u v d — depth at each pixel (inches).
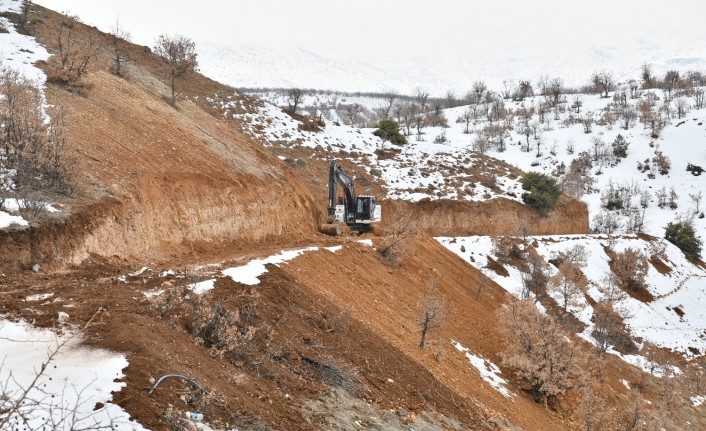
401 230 1259.8
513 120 5689.0
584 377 968.3
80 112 931.3
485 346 1065.5
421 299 1069.1
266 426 369.7
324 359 538.0
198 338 444.1
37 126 732.7
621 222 3545.8
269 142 2142.0
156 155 949.2
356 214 1396.4
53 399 310.3
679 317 2203.5
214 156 1111.0
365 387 534.6
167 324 443.2
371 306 845.2
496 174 2679.6
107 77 1182.3
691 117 5162.4
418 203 2128.4
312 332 582.9
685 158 4411.9
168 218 851.4
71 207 661.9
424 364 716.0
